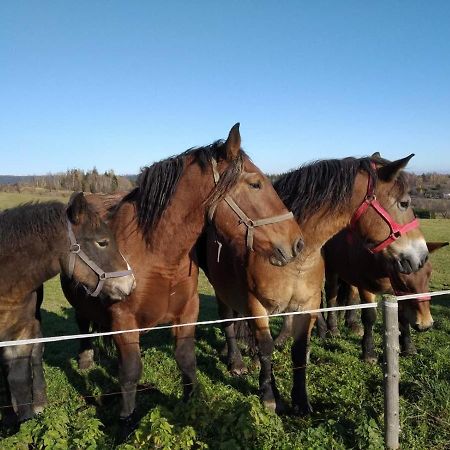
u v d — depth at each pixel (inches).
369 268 209.3
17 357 160.6
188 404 145.7
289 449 129.6
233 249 161.5
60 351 260.5
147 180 152.3
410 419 154.7
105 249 147.9
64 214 148.6
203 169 146.1
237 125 139.9
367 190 161.3
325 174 161.9
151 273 150.9
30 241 147.1
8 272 148.3
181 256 152.3
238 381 209.8
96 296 153.8
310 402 184.9
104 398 194.1
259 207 144.8
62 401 190.5
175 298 156.9
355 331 283.7
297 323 171.9
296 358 173.9
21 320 157.6
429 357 232.1
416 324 197.2
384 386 133.0
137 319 154.8
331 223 163.3
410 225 163.3
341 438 140.9
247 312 177.0
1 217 149.9
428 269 198.7
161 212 149.0
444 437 145.0
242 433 132.3
